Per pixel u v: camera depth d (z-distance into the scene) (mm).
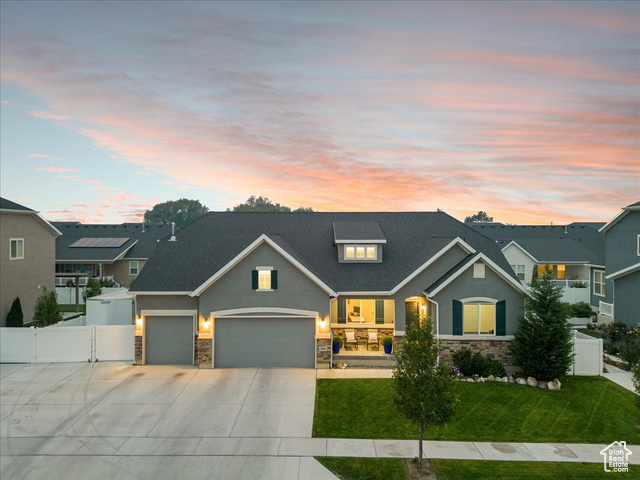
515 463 12531
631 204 30281
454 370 19203
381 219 28375
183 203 130125
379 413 15773
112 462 12375
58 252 45219
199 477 11641
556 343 18516
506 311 20797
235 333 21234
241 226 27125
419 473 11930
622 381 19250
